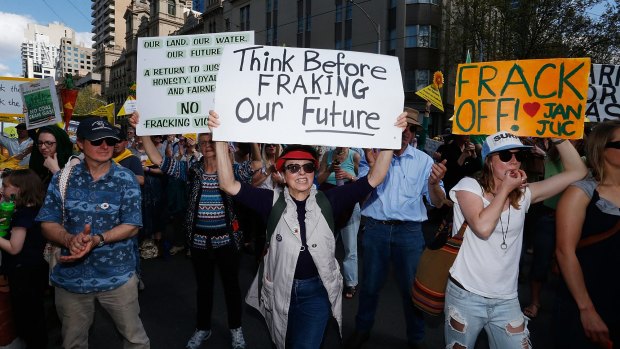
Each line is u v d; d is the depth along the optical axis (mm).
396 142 2416
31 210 2938
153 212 5895
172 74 3311
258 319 4016
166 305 4340
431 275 2404
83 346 2594
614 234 1975
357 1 27250
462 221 2295
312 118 2381
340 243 6852
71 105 5492
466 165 6914
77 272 2428
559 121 2475
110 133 2408
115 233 2398
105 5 111000
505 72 2611
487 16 21000
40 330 3086
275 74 2395
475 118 2682
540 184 2303
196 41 3295
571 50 18781
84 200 2443
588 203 2045
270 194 2418
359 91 2414
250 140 2352
